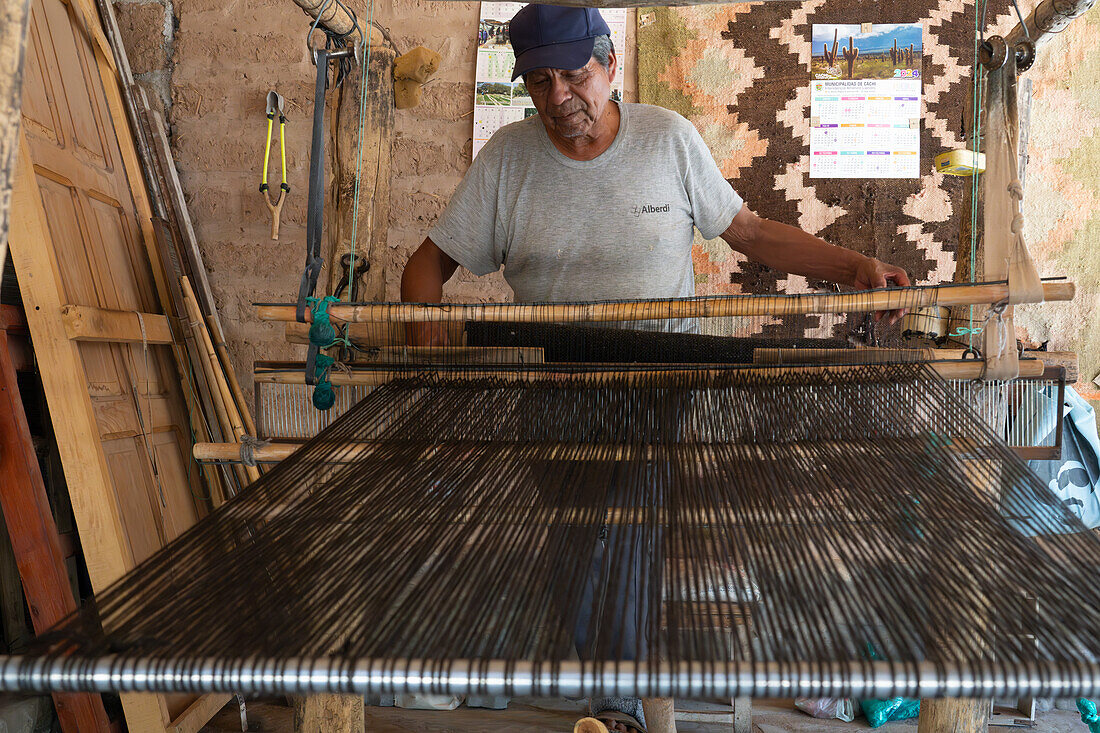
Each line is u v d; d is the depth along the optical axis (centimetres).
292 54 266
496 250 197
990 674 67
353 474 115
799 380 138
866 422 124
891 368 136
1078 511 208
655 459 118
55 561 168
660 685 67
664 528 96
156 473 200
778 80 254
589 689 67
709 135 258
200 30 267
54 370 169
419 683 68
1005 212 121
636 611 80
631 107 186
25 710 169
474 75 262
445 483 111
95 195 208
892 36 250
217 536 98
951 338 158
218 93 267
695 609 79
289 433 153
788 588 82
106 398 186
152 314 216
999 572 84
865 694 66
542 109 171
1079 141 246
